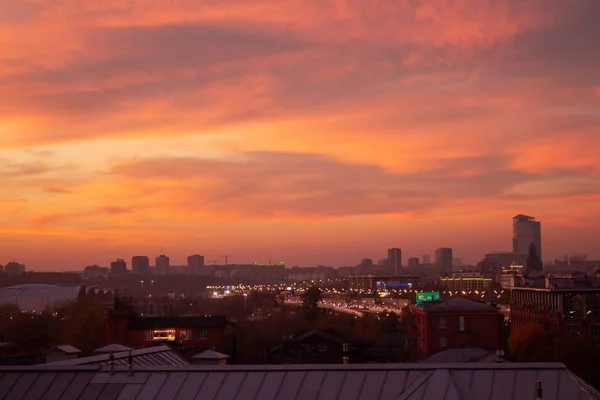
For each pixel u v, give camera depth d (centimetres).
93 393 3544
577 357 10750
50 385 3634
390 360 14125
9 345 14888
